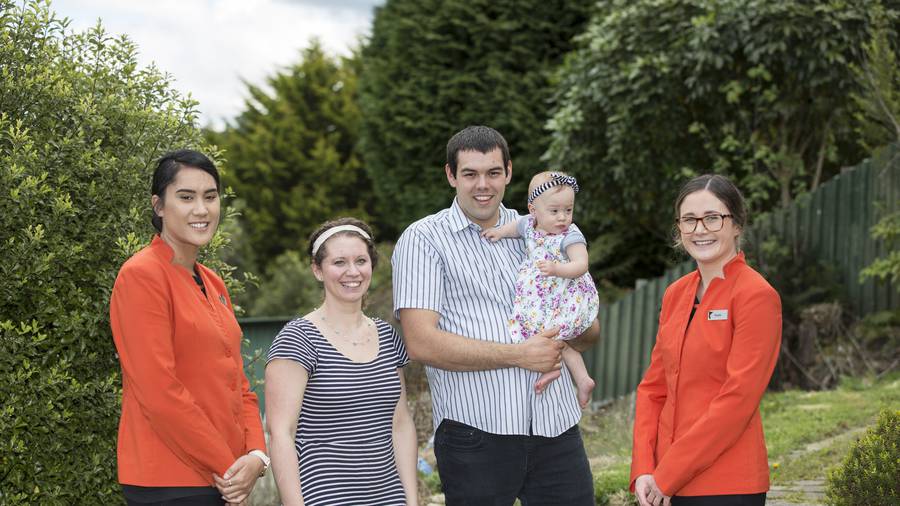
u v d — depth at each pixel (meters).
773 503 5.30
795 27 9.68
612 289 12.96
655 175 11.32
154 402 3.06
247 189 25.27
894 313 9.45
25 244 3.85
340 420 3.36
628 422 8.71
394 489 3.44
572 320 3.67
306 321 3.44
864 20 9.61
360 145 16.77
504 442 3.53
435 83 14.45
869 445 3.65
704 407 3.23
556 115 11.46
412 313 3.53
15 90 4.09
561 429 3.66
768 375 3.15
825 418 7.32
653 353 3.58
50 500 3.91
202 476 3.19
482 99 14.09
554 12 13.91
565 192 3.77
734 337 3.17
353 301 3.45
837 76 10.00
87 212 4.15
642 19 10.82
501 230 3.73
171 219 3.27
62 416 3.90
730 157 11.19
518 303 3.65
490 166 3.57
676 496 3.27
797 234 10.29
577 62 11.83
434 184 14.76
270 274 23.05
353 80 26.17
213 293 3.46
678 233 3.58
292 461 3.23
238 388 3.43
